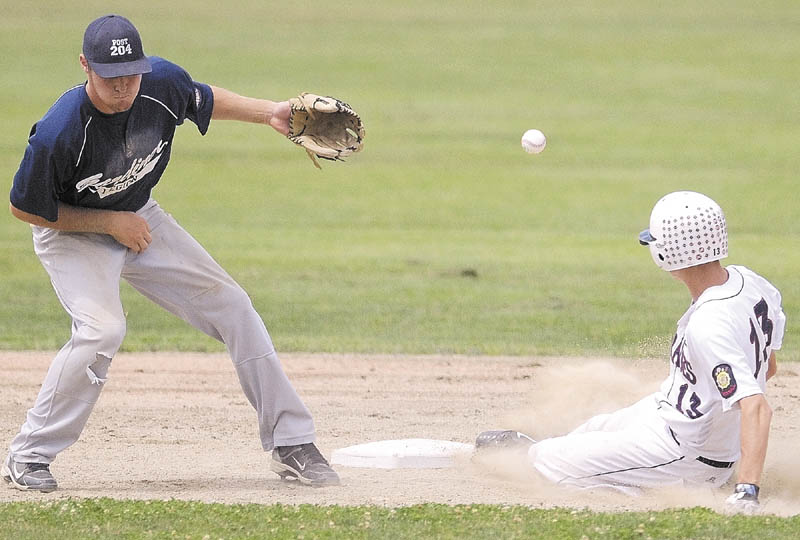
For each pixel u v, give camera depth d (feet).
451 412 91.30
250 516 56.44
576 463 64.75
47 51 459.73
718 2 622.13
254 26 541.34
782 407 91.61
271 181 263.08
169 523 55.16
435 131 333.62
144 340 122.31
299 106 68.69
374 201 241.14
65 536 52.90
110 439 81.41
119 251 64.64
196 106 65.67
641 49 486.79
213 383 102.73
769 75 428.15
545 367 107.86
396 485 66.90
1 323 129.80
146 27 526.98
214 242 190.29
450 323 130.52
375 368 108.58
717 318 57.88
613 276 161.79
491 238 199.11
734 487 64.95
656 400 65.31
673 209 59.21
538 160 292.40
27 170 59.93
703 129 336.08
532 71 442.09
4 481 65.98
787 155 296.10
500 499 63.00
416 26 549.13
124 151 61.41
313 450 67.05
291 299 144.46
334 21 562.66
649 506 60.75
